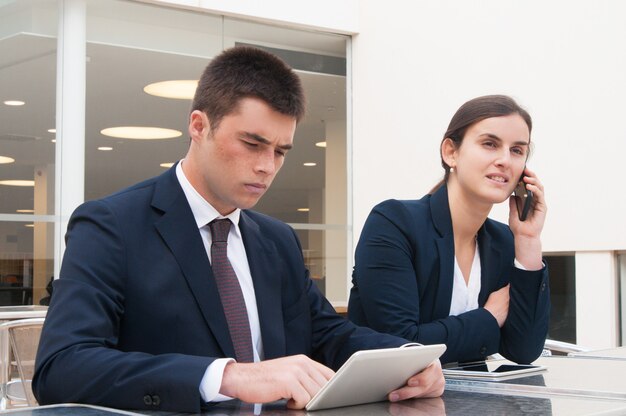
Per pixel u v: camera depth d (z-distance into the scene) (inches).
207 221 71.2
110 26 271.4
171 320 67.1
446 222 96.4
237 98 66.7
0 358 142.8
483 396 65.4
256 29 305.3
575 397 64.2
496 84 275.7
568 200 253.1
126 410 58.4
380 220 96.2
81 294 64.0
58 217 256.2
